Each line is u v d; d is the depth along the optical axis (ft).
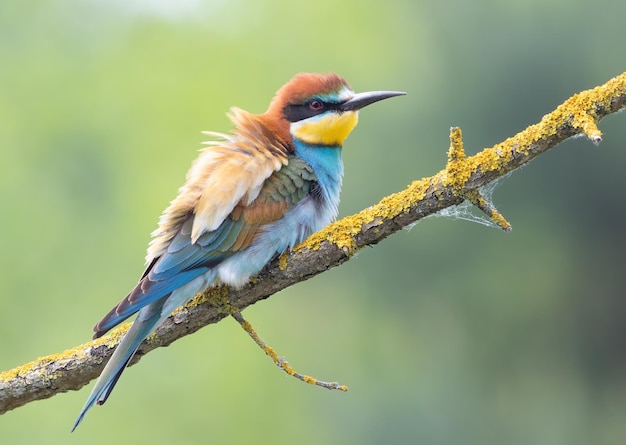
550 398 51.85
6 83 59.93
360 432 50.60
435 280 49.78
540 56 46.52
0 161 56.03
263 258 21.22
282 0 63.05
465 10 48.16
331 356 52.03
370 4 58.70
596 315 50.78
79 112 60.08
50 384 20.43
